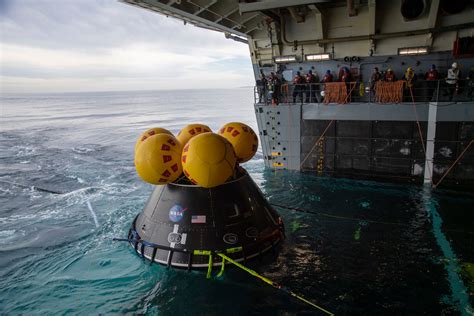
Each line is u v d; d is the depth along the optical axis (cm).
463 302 669
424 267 799
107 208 1298
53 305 696
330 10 1570
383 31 1509
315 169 1653
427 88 1427
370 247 903
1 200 1421
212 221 770
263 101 1795
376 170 1512
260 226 821
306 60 1703
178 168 770
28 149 2805
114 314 661
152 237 797
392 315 635
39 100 15888
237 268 766
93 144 3041
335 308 657
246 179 875
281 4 1232
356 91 1639
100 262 859
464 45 1341
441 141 1366
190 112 7006
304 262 825
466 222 1060
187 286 728
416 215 1123
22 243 995
